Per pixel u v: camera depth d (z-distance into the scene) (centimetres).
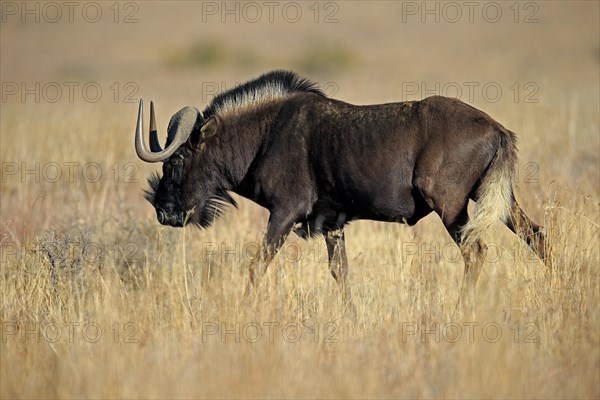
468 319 2444
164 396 2130
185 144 3100
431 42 15475
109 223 3669
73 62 15025
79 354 2377
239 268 2988
